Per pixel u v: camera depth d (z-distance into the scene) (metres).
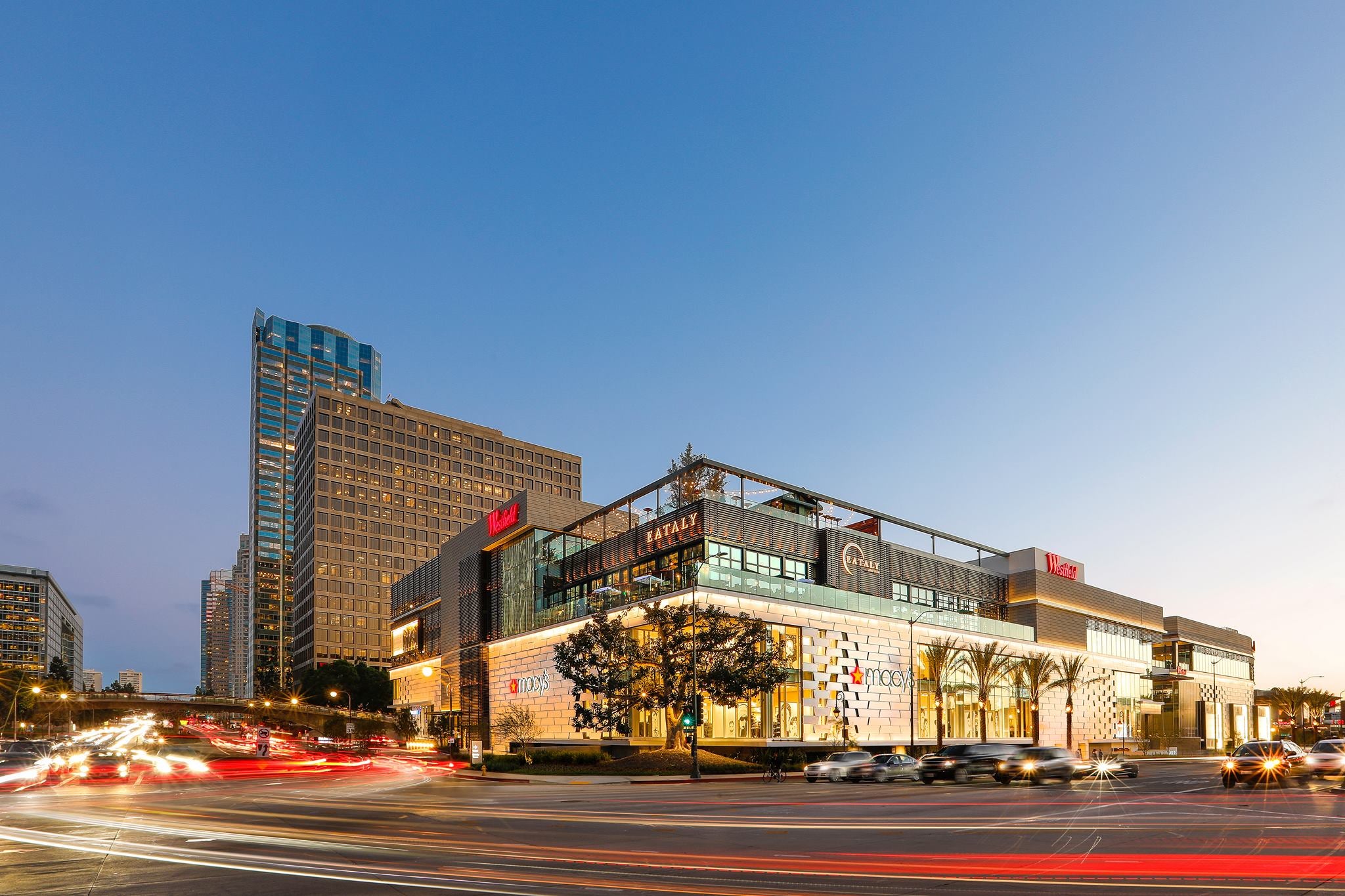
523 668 81.62
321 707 153.25
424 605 115.94
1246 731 125.31
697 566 58.56
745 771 53.06
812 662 63.78
